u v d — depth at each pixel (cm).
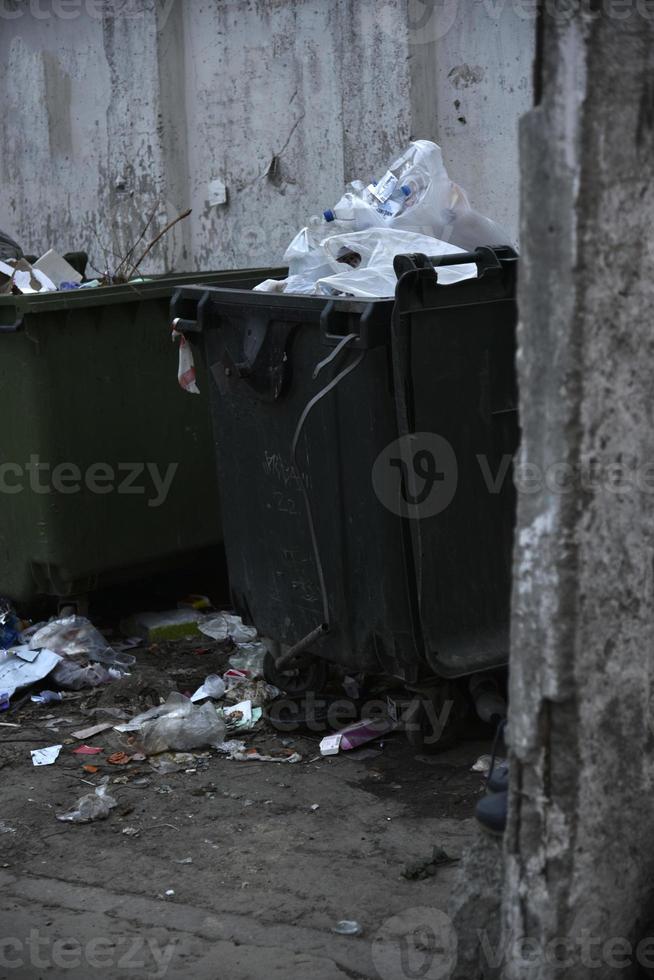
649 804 281
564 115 234
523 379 249
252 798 436
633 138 243
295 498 466
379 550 436
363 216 500
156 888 377
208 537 621
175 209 824
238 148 785
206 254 816
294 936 345
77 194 881
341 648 464
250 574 504
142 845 405
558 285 240
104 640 582
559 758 257
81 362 571
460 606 446
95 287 572
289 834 408
